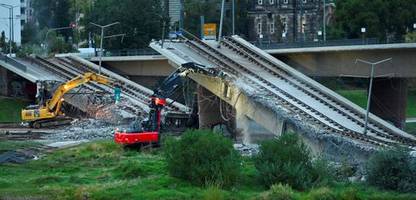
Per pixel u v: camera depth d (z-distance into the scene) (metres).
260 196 159.25
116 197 159.00
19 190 166.25
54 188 167.50
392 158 174.62
